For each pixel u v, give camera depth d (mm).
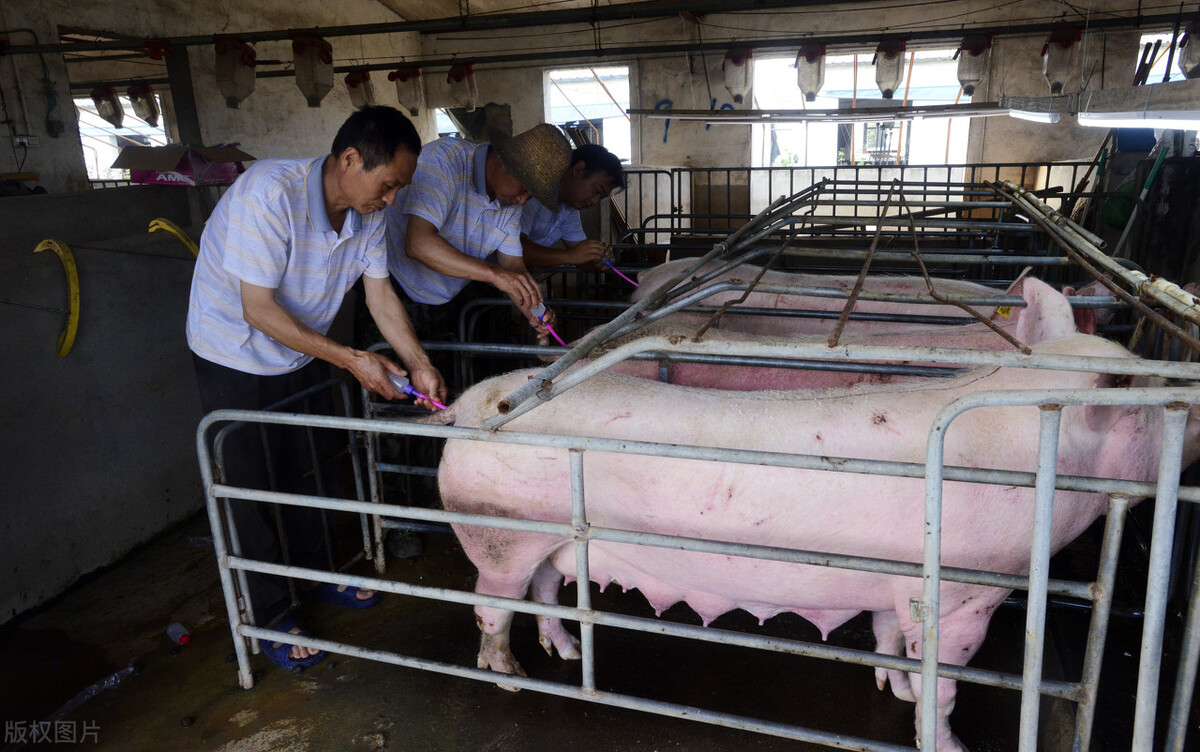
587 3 11086
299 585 2826
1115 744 1719
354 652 2193
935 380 1964
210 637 2727
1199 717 1785
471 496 2027
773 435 1790
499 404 1642
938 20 10188
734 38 11031
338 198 2105
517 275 2568
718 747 2146
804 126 11656
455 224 2762
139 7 7289
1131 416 1796
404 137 1967
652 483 1854
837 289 2562
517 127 12320
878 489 1748
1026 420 1759
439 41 12359
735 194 11656
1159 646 1362
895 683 2176
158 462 3439
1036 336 2246
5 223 3605
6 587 2764
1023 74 9953
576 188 3006
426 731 2242
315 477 2730
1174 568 2281
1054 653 2131
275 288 2141
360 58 10969
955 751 2016
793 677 2439
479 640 2670
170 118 9258
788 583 1930
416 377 2338
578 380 1625
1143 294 2199
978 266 4914
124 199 4191
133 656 2625
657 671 2477
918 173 11211
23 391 2812
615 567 2150
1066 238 2801
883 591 1895
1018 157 10539
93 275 3084
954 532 1762
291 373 2486
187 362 3590
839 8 10562
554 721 2262
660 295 2217
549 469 1928
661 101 11570
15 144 6098
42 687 2482
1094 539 2834
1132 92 2400
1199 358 2082
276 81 9375
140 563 3262
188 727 2279
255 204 2029
